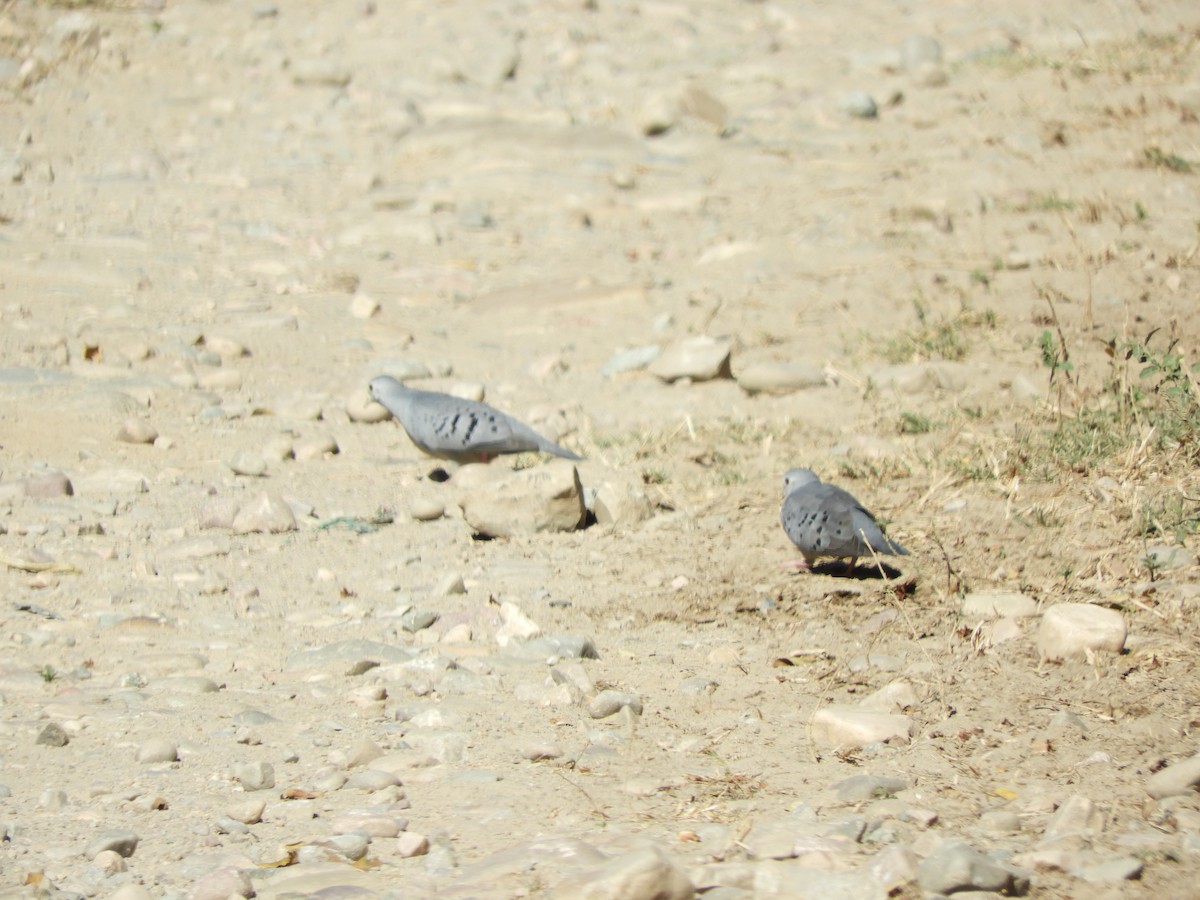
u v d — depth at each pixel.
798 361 24.52
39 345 24.44
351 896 9.19
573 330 27.06
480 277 30.36
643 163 37.09
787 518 15.66
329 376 24.48
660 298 28.47
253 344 25.72
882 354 24.30
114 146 37.69
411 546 17.41
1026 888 9.09
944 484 18.47
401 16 48.84
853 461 19.72
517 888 9.18
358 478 20.02
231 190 35.06
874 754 11.54
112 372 23.59
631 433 21.67
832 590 15.55
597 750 11.73
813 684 13.18
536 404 23.08
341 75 42.84
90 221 32.28
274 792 11.07
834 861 9.51
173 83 42.53
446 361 25.27
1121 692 12.43
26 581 15.88
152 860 9.89
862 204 32.75
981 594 15.02
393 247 31.95
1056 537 16.45
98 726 12.23
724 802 10.70
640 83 43.03
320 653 13.96
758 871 9.26
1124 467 18.14
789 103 40.53
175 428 21.62
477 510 17.77
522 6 49.62
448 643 14.40
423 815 10.62
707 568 16.44
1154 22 43.69
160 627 14.73
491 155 37.47
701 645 14.31
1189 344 22.75
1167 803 10.33
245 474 19.92
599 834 10.15
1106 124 35.97
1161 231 28.73
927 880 9.10
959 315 25.31
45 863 9.79
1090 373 22.06
